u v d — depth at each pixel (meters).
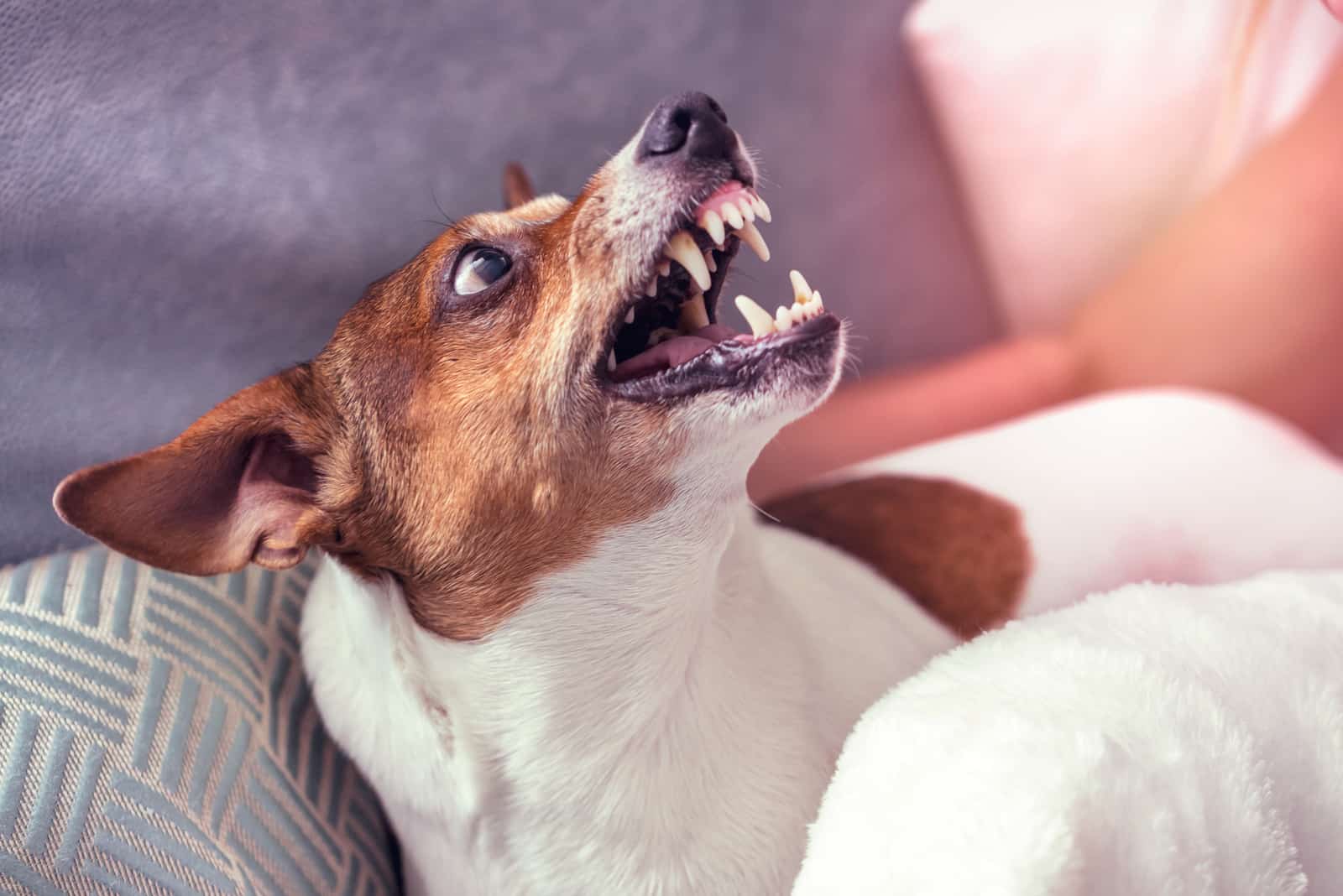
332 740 0.61
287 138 0.77
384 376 0.58
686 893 0.57
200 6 0.74
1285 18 0.88
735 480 0.56
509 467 0.56
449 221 0.72
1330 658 0.52
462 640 0.57
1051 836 0.44
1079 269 0.94
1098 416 0.81
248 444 0.59
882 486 0.76
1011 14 0.89
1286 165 0.90
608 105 0.85
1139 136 0.90
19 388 0.70
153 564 0.56
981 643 0.53
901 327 0.95
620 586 0.56
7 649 0.55
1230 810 0.46
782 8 0.88
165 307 0.74
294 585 0.66
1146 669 0.49
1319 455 0.79
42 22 0.70
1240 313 0.91
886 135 0.92
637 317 0.59
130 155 0.73
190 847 0.54
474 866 0.59
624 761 0.57
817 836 0.50
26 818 0.52
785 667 0.60
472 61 0.82
